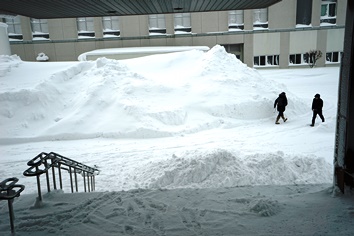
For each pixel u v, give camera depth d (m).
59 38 32.88
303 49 34.31
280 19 33.44
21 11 9.27
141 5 8.78
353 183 3.67
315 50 34.12
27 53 32.94
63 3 8.05
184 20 33.19
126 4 8.49
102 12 9.73
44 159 4.33
